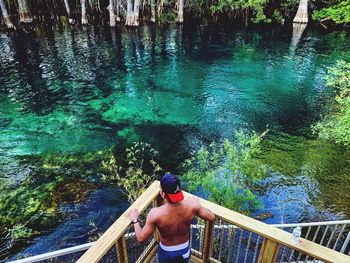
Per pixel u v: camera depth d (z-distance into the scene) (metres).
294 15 34.00
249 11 34.12
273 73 19.44
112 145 11.70
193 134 12.62
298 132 12.88
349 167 10.64
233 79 18.48
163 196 2.77
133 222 2.95
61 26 28.80
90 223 8.05
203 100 15.74
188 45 25.06
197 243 6.95
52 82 17.48
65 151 11.22
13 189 9.30
